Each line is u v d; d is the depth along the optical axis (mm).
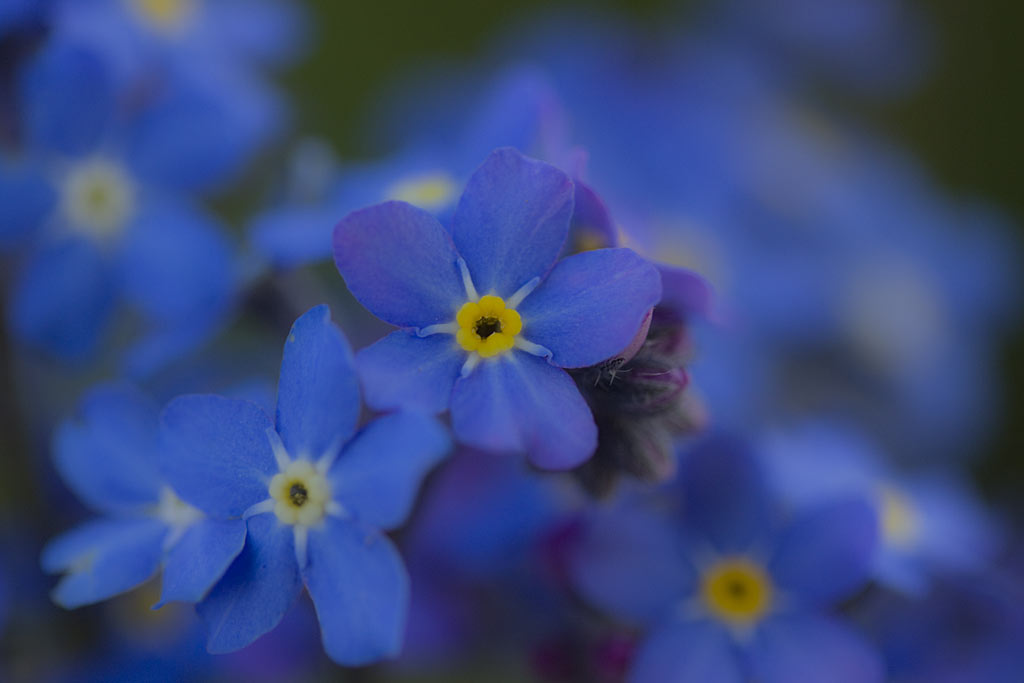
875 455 85
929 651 78
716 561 73
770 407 96
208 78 85
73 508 83
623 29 121
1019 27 134
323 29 133
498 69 116
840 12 122
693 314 69
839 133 123
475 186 65
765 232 108
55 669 81
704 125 110
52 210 80
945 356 110
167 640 83
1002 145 137
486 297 64
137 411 70
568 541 74
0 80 79
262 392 69
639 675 72
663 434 68
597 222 67
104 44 80
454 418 63
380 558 62
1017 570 87
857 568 72
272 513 63
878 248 110
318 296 77
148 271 81
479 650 82
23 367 83
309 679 81
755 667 72
